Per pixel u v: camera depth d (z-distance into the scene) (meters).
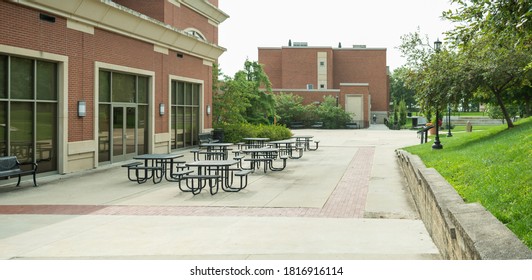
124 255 7.28
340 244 7.76
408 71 18.66
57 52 16.56
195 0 28.53
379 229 8.76
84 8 17.36
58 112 16.92
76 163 17.88
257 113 43.28
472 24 7.84
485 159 10.66
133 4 24.97
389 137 40.75
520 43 7.74
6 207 11.23
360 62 76.94
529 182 7.31
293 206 11.08
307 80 75.75
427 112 18.91
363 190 13.32
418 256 6.97
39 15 15.69
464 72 16.67
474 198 7.61
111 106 20.38
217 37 33.44
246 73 43.56
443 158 13.92
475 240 4.38
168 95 25.52
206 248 7.62
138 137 22.92
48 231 8.87
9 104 14.73
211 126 32.47
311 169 18.38
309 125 61.94
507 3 7.16
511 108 28.77
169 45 25.12
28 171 14.34
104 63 19.36
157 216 10.14
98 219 9.88
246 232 8.66
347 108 66.38
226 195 12.67
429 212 8.09
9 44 14.46
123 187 14.26
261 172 17.50
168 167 19.53
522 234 5.68
